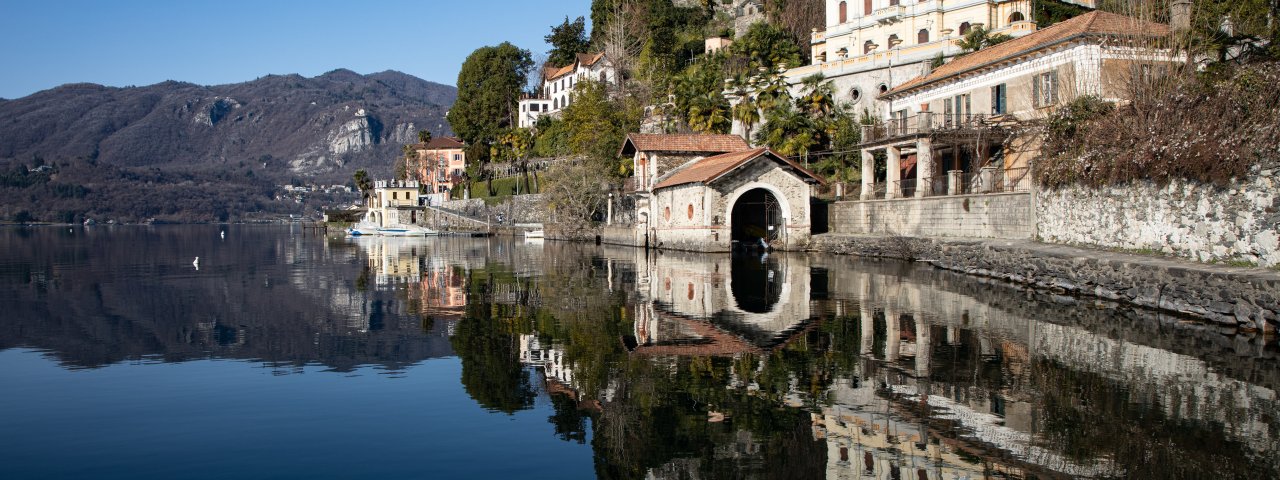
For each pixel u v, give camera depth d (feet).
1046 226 113.70
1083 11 229.86
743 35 323.16
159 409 45.91
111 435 41.19
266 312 87.04
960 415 42.39
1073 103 113.80
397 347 64.44
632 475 34.94
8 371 56.29
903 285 102.01
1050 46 134.21
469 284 115.03
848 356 57.16
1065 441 37.81
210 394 49.42
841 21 248.11
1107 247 96.78
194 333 72.38
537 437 40.57
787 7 310.45
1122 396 45.34
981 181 138.72
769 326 70.64
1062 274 91.04
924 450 37.11
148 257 197.26
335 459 37.52
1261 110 73.51
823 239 170.09
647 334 67.82
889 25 233.14
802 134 202.08
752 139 243.40
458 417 44.11
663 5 377.50
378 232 360.07
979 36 193.98
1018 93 144.97
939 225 144.66
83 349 64.44
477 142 418.72
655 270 132.26
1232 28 123.65
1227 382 48.08
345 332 72.13
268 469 36.24
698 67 295.48
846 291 96.17
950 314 75.97
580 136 284.41
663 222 196.54
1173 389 46.62
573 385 50.57
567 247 224.12
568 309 85.15
